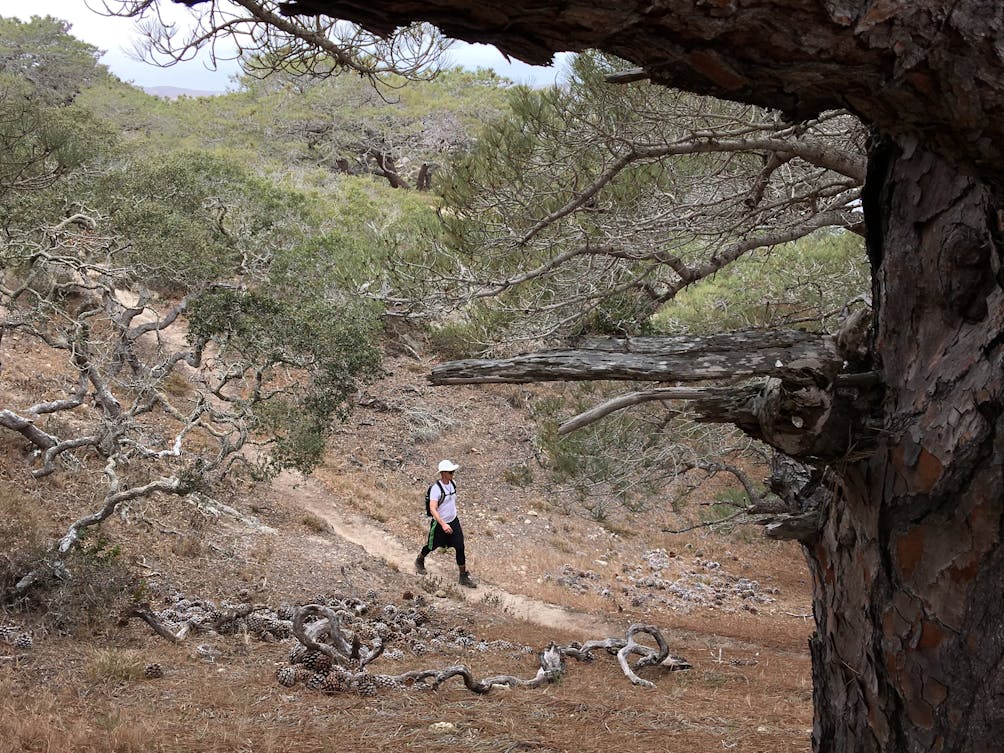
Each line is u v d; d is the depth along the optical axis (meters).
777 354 2.74
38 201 11.76
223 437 12.20
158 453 11.07
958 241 2.50
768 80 1.80
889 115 1.93
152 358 17.77
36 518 9.70
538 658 8.91
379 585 12.13
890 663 2.71
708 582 17.86
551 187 8.74
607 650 10.42
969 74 1.73
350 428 20.66
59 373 15.49
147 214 14.19
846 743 3.04
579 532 18.88
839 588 3.06
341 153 41.94
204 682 6.72
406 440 20.86
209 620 8.74
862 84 1.83
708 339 2.76
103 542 8.70
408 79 5.49
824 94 1.87
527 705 7.03
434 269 9.33
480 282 9.08
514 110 8.41
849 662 3.01
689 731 6.46
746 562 19.80
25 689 5.97
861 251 11.98
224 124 42.91
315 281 14.68
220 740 5.30
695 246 10.69
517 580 14.84
